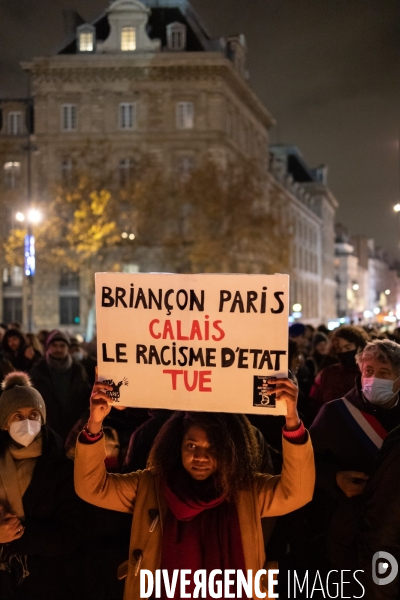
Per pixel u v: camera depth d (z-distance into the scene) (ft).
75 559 14.37
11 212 181.06
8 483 13.10
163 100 179.83
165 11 189.88
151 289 11.23
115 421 19.26
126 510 11.49
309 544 16.22
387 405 14.34
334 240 440.04
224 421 10.90
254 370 10.93
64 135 179.63
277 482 11.09
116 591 15.75
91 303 167.53
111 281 11.35
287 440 10.66
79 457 11.06
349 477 13.20
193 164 179.11
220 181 151.43
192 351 11.11
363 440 14.17
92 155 154.71
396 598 11.85
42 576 13.23
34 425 13.06
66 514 13.37
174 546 10.53
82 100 180.86
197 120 178.91
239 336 10.97
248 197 149.79
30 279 117.70
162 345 11.21
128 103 181.16
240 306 10.97
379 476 12.03
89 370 31.71
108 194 141.49
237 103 195.72
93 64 178.09
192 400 11.10
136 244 151.43
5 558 13.01
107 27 189.88
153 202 150.00
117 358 11.35
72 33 191.01
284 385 10.67
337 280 457.27
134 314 11.30
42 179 179.01
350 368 19.83
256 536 10.68
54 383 25.43
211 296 11.05
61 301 179.42
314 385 20.94
